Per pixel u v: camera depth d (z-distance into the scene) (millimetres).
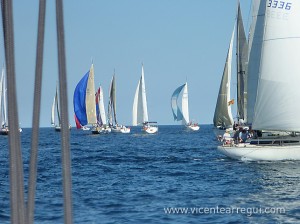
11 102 6555
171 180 56906
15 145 6582
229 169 68188
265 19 73688
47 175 62688
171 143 160875
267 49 73375
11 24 6484
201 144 151500
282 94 72375
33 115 6562
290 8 72812
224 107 145875
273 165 70625
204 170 68375
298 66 72438
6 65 6512
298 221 30812
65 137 6688
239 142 77875
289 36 72562
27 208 6621
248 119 83562
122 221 31281
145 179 58219
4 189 47625
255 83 82875
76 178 59500
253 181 54562
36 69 6574
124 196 43062
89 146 146875
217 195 43656
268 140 74375
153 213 34125
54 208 36156
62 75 6645
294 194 44000
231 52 144375
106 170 70688
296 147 72688
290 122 72188
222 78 145875
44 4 6508
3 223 30969
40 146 146125
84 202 39500
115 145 152000
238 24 110438
